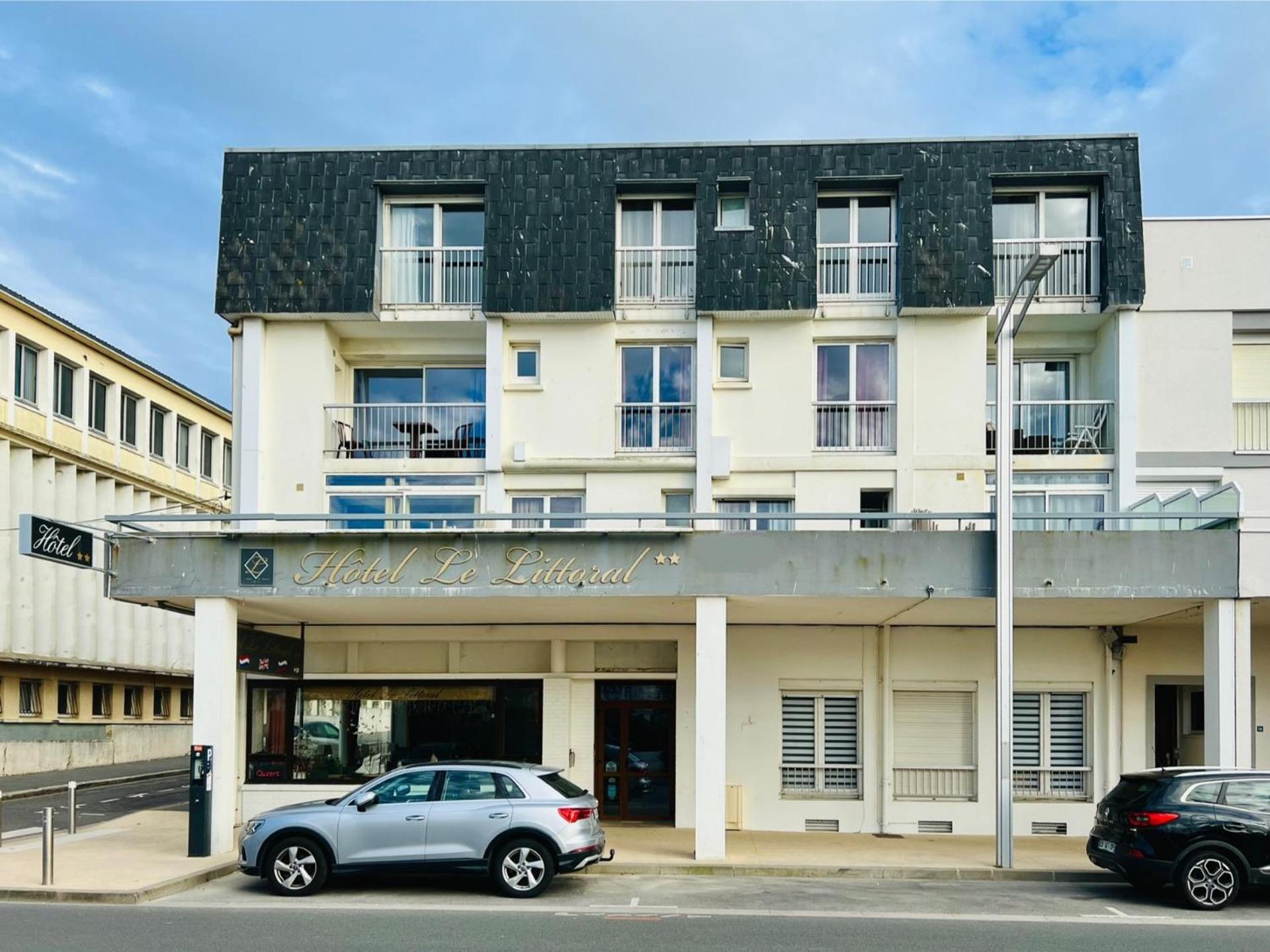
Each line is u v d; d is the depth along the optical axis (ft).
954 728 65.46
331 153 69.97
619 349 70.44
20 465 107.14
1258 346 68.69
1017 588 52.54
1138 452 67.36
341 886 45.50
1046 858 53.31
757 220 67.97
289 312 68.39
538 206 68.85
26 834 60.29
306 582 54.03
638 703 66.80
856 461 67.62
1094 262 68.39
